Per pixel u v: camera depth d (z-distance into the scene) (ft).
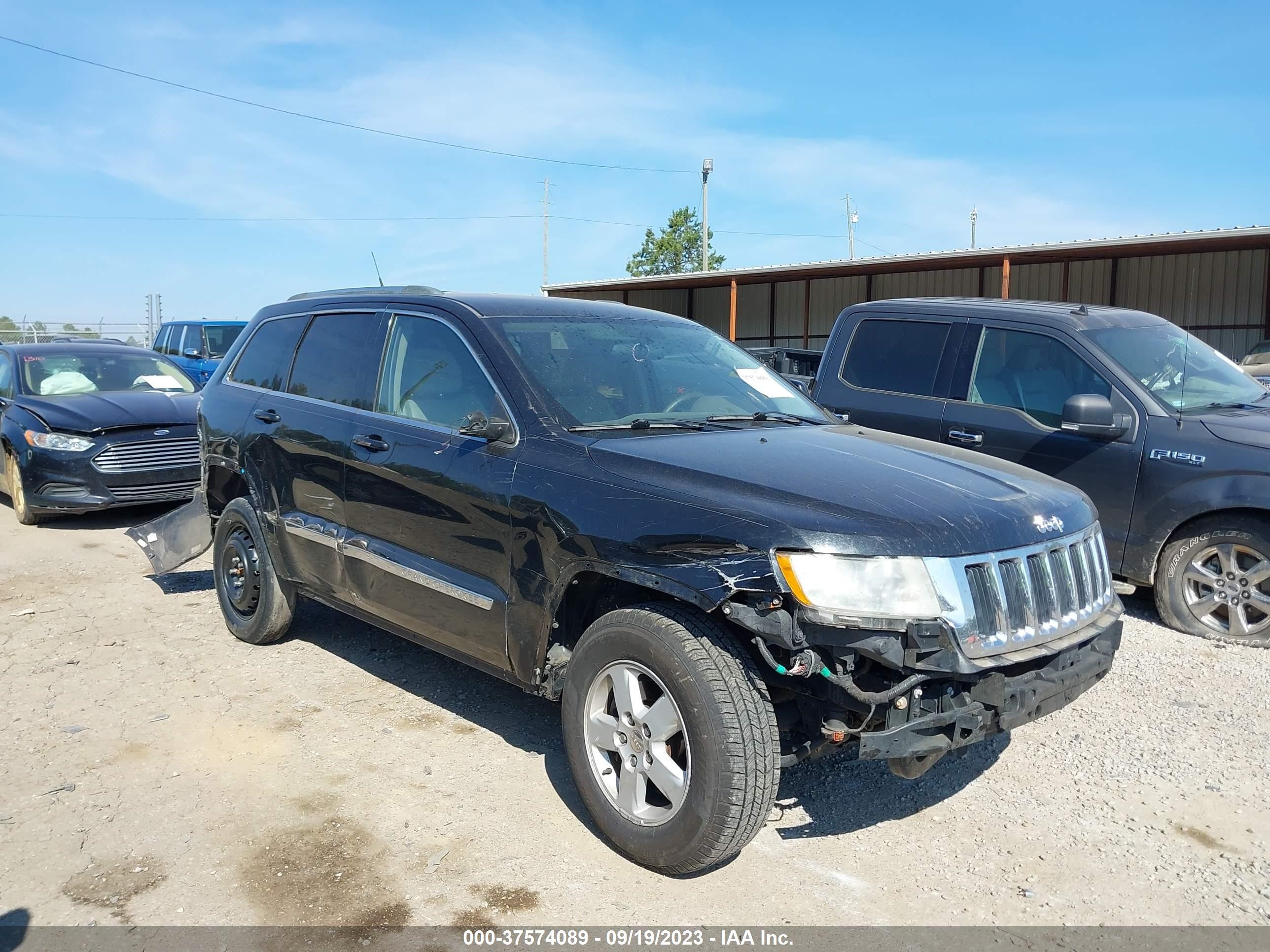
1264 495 17.97
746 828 10.02
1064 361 20.99
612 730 11.12
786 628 9.59
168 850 11.18
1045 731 14.89
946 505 10.65
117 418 30.32
